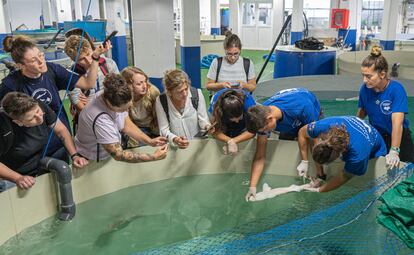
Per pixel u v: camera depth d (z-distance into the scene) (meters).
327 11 13.22
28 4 11.41
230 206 2.40
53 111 2.29
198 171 2.74
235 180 2.70
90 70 2.48
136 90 2.50
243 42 14.36
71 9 11.63
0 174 2.01
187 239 2.07
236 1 13.09
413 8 11.28
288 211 2.25
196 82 6.18
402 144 2.41
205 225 2.20
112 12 8.15
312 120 2.32
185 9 5.80
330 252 1.81
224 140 2.48
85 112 2.16
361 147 1.94
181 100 2.38
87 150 2.30
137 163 2.55
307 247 1.84
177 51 9.83
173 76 2.29
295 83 5.01
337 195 2.35
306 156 2.31
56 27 10.37
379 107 2.31
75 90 2.64
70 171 2.17
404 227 1.88
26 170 2.16
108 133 2.12
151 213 2.35
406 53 7.54
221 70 3.34
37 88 2.27
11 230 2.06
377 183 2.23
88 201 2.41
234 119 2.25
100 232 2.16
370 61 2.18
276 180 2.65
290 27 11.16
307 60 6.92
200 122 2.62
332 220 2.01
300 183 2.58
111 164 2.44
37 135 2.12
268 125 2.07
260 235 1.97
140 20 4.78
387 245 1.83
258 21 13.93
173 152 2.62
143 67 4.94
